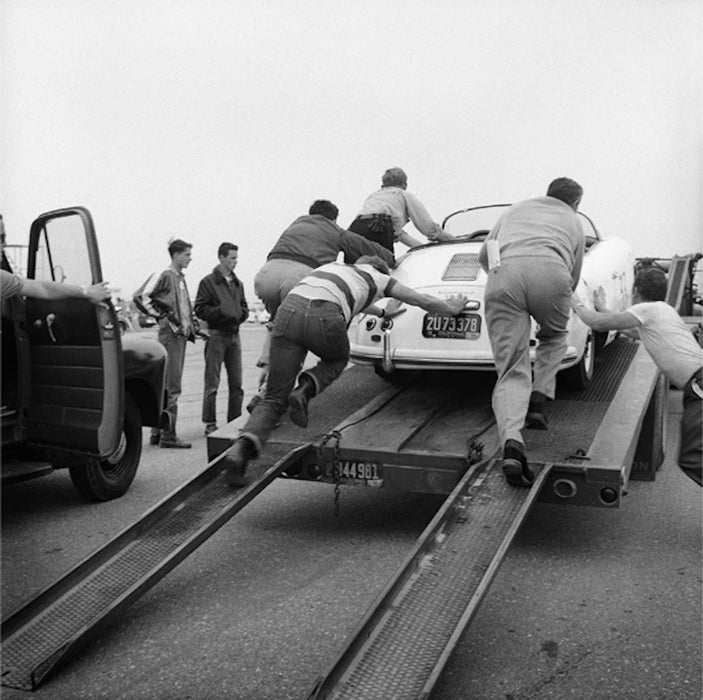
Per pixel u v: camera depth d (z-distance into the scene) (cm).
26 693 316
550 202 509
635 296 516
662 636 361
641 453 622
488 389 614
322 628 371
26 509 573
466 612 323
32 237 554
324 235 614
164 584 427
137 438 622
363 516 550
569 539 496
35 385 546
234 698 311
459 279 552
